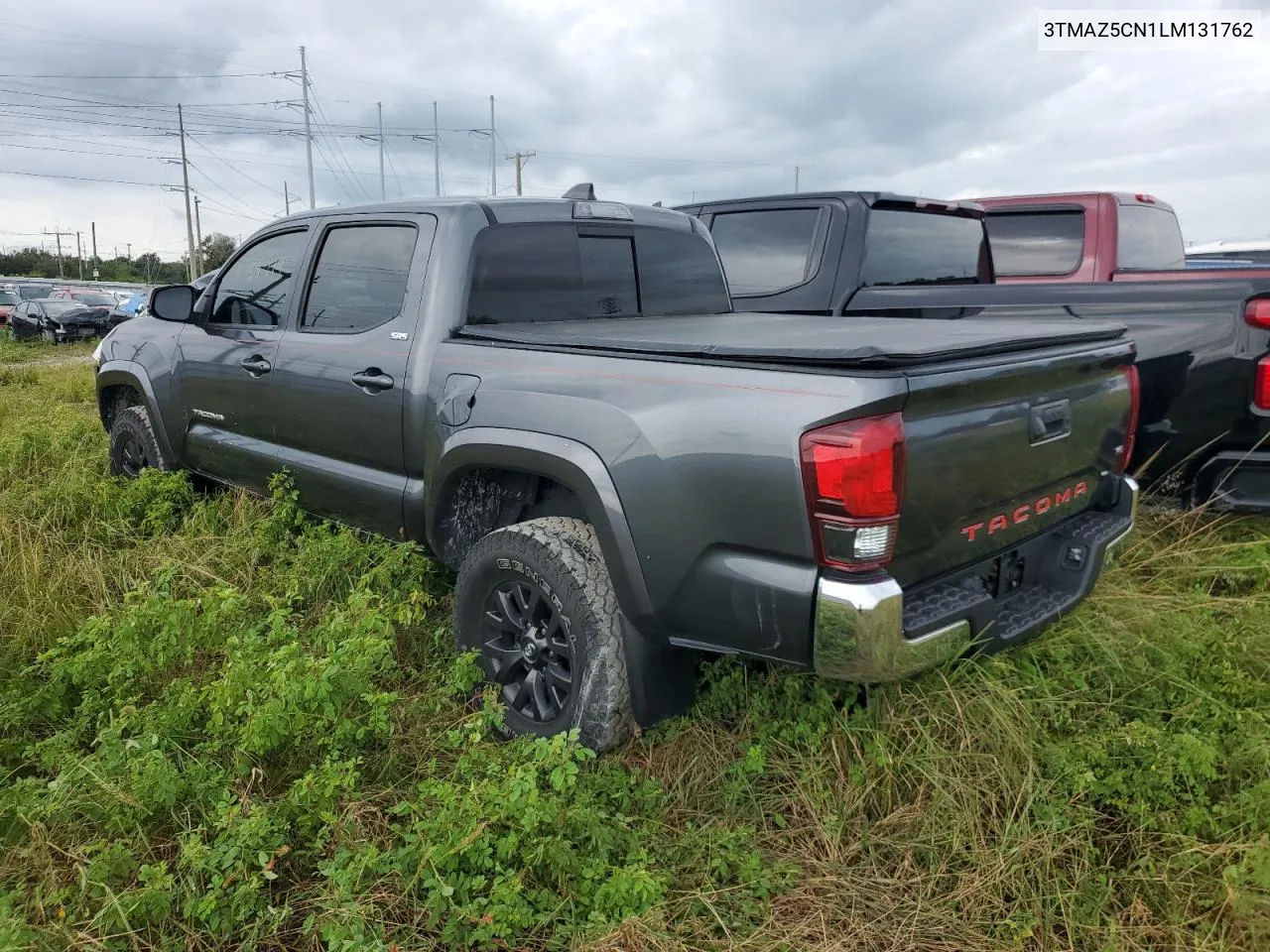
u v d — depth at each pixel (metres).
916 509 2.38
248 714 2.71
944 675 2.72
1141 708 3.03
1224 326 4.00
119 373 5.44
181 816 2.60
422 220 3.66
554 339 3.07
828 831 2.53
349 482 3.90
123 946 2.15
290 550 4.26
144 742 2.64
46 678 3.41
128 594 3.33
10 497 5.12
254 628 3.26
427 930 2.27
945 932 2.26
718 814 2.71
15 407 9.69
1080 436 3.02
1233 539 4.15
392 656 3.34
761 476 2.41
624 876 2.28
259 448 4.44
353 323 3.89
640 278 4.16
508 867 2.38
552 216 3.83
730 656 2.99
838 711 2.85
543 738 2.80
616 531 2.71
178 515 4.95
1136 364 4.23
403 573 3.70
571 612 2.86
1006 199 6.41
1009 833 2.46
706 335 3.00
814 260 5.52
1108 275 5.96
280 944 2.26
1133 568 3.77
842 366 2.35
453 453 3.24
